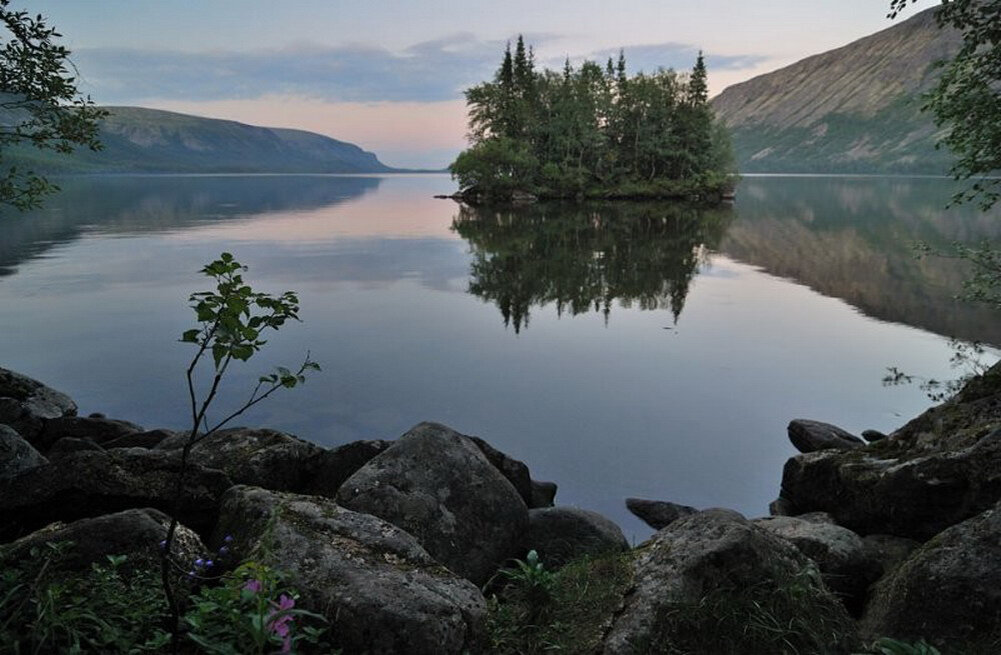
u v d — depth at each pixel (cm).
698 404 1291
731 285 2775
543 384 1412
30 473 556
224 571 425
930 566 466
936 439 714
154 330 1847
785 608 423
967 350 1691
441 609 374
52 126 859
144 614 333
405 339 1805
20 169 903
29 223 5397
